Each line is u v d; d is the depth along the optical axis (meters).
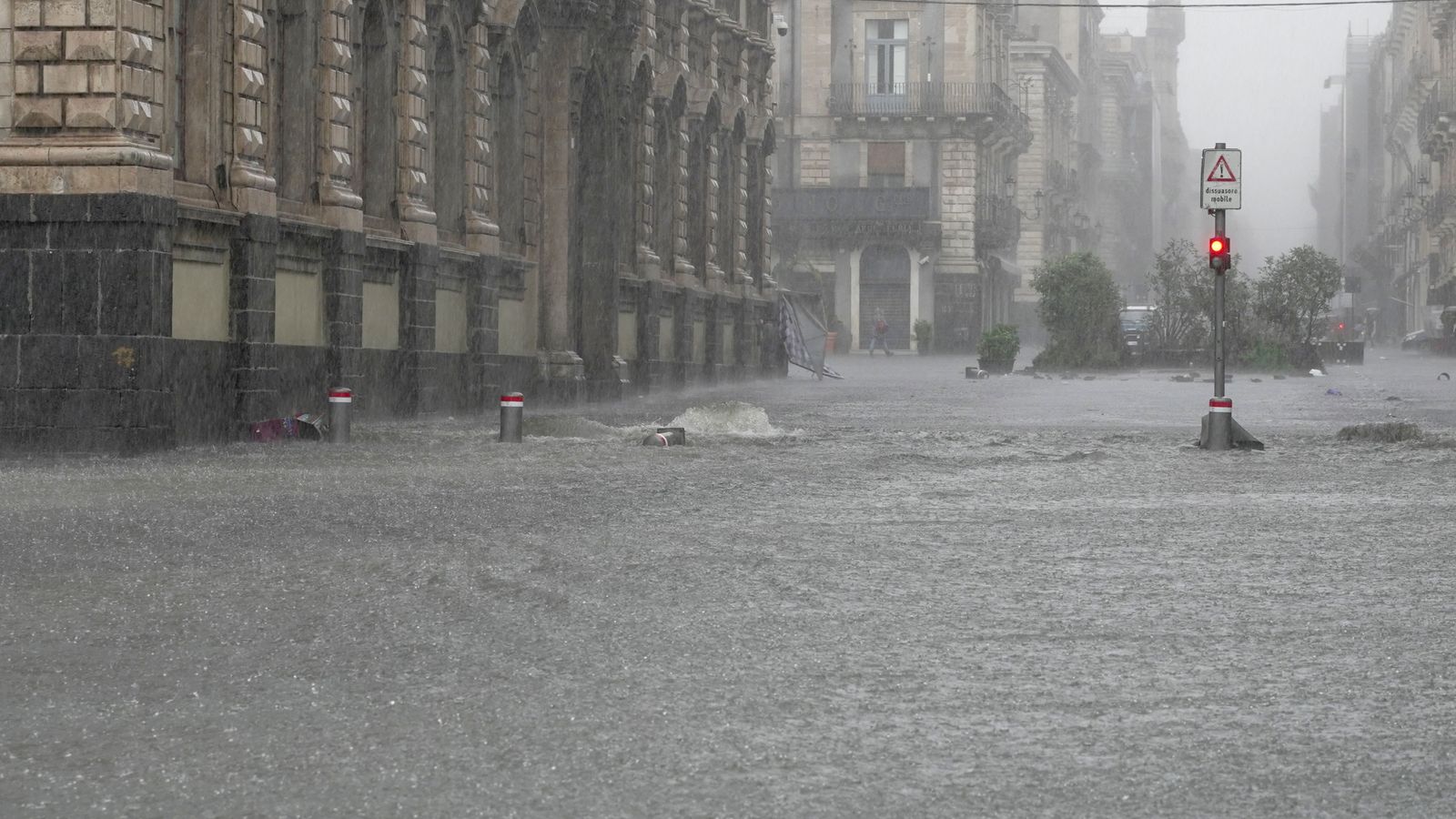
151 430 41.09
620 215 79.06
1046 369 119.12
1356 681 15.57
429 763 12.50
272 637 17.19
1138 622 18.66
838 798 11.66
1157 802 11.61
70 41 40.66
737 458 41.50
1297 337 121.94
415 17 58.19
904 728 13.66
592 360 74.81
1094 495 32.97
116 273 40.56
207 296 44.50
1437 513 29.81
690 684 15.20
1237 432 46.06
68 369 40.66
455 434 48.47
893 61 182.88
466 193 63.56
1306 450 45.12
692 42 93.62
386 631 17.56
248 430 45.81
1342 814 11.36
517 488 32.84
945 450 44.84
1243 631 18.12
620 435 48.88
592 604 19.28
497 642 17.03
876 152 183.50
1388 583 21.52
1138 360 121.75
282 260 48.56
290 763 12.48
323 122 51.59
